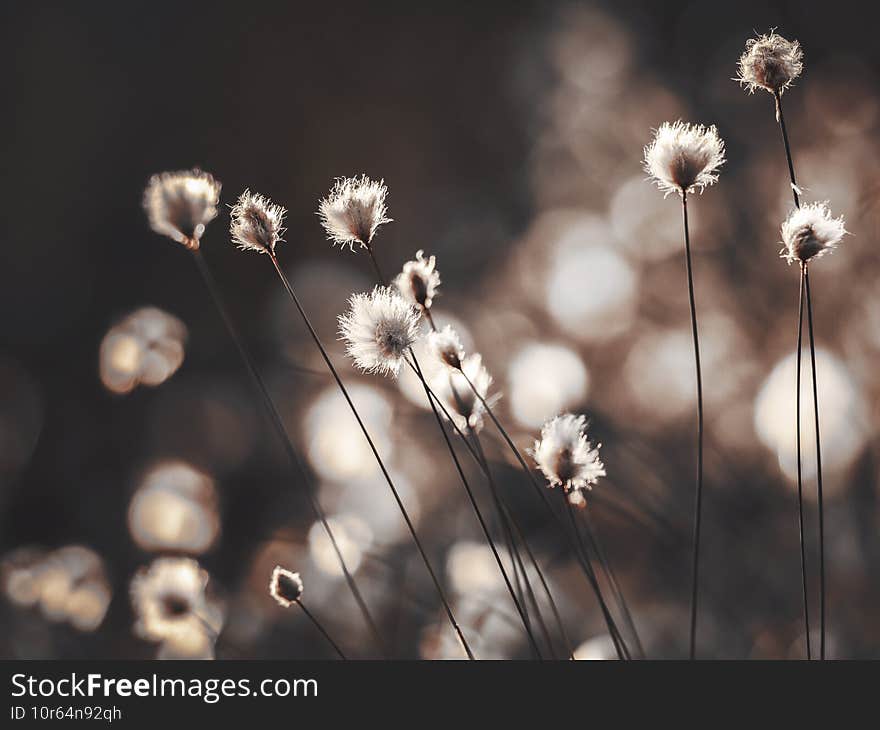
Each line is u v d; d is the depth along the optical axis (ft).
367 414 5.79
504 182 11.80
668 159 3.59
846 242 5.47
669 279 7.06
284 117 14.84
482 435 4.53
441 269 9.80
